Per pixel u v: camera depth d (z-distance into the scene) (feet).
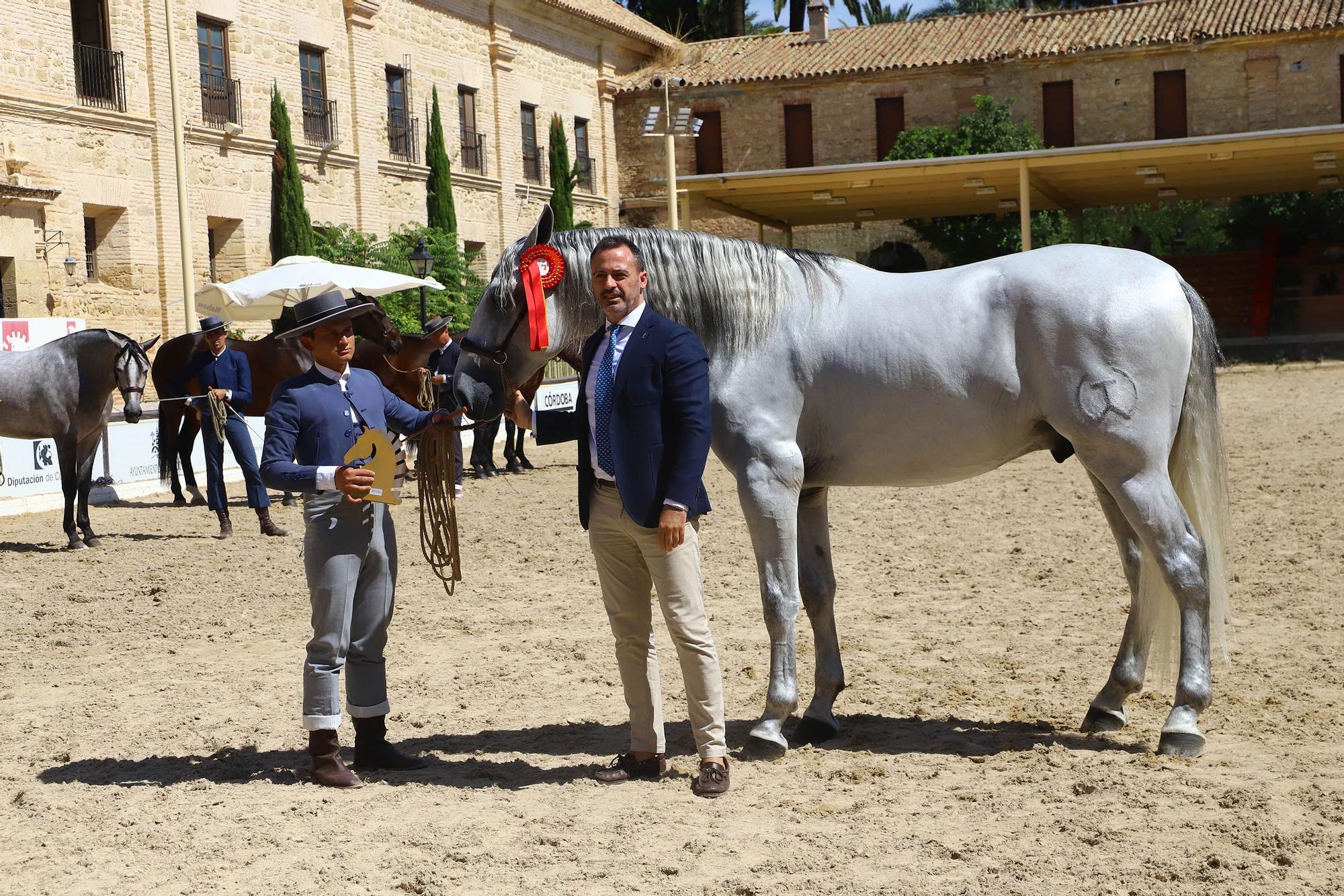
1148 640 18.44
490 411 18.43
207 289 63.46
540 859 14.26
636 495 16.07
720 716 16.63
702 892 13.15
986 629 25.91
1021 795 15.83
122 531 44.34
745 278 17.69
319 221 101.91
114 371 40.40
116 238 84.53
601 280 16.26
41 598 32.30
